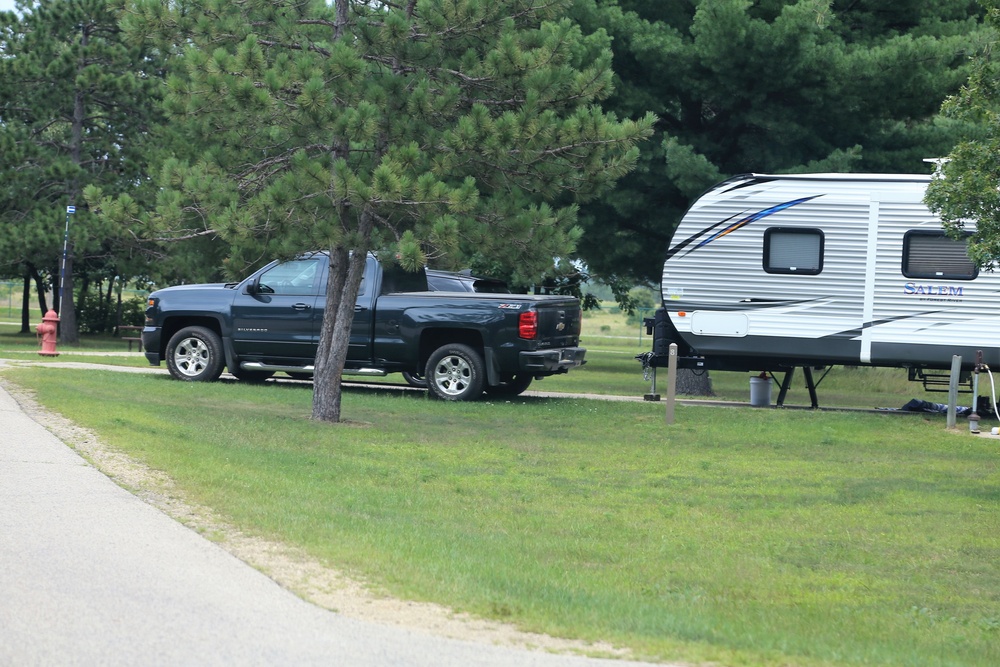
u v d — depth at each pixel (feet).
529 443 116.47
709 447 119.14
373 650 45.68
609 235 221.46
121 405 116.78
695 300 159.33
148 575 54.60
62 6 296.71
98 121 317.42
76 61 293.02
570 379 219.82
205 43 116.78
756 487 96.99
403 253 108.78
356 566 59.88
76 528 63.21
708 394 197.98
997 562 73.15
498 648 47.39
